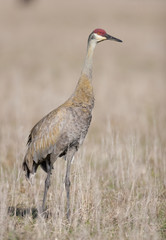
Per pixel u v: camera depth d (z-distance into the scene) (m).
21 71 80.88
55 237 24.12
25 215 26.94
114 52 105.12
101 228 25.28
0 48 108.06
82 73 28.16
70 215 26.33
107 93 63.44
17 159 32.97
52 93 59.03
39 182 33.22
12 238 23.91
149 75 79.31
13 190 28.83
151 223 25.19
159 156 36.59
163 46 109.12
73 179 30.12
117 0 198.50
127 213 26.42
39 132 27.16
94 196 27.92
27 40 120.38
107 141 34.91
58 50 106.00
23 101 55.25
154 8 177.62
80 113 26.80
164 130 44.72
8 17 164.88
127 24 143.12
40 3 194.88
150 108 55.84
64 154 28.28
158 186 30.28
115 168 32.94
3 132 41.78
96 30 28.98
